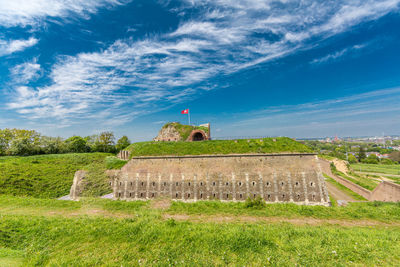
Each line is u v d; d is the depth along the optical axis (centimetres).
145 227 1877
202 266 1265
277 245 1503
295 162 3462
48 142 6612
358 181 5072
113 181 3962
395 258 1332
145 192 3691
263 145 3819
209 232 1752
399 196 3150
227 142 4103
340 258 1330
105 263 1356
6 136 6575
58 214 2538
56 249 1593
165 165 3816
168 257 1390
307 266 1238
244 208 2711
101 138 7094
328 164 6134
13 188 3953
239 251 1445
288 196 3278
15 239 1798
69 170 5016
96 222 2100
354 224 2158
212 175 3572
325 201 3206
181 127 5412
